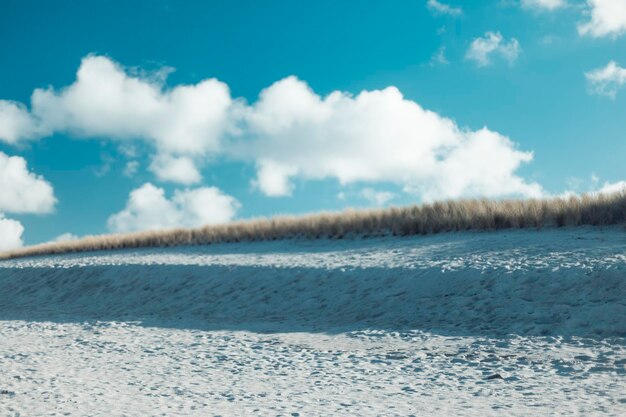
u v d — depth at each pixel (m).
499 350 9.20
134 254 28.77
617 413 5.63
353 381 7.47
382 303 13.62
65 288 21.94
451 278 13.92
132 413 5.84
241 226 31.31
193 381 7.61
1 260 38.31
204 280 18.56
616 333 9.81
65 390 7.05
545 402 6.15
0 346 10.80
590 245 15.47
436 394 6.66
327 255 20.48
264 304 15.39
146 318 15.11
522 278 12.87
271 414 5.79
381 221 25.61
